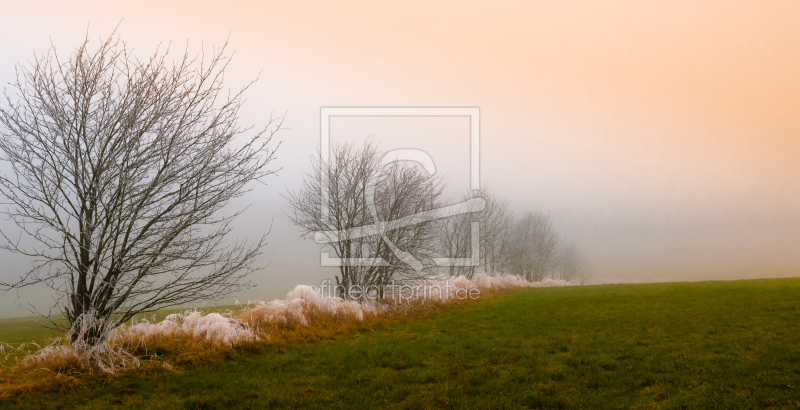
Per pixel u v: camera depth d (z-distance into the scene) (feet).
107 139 34.22
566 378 31.27
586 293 87.71
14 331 56.29
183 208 36.47
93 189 34.09
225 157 37.73
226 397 28.60
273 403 27.45
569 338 44.80
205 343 40.65
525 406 26.13
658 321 51.78
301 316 51.60
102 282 34.55
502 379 31.30
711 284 91.20
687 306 61.46
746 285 82.33
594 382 30.17
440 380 31.91
